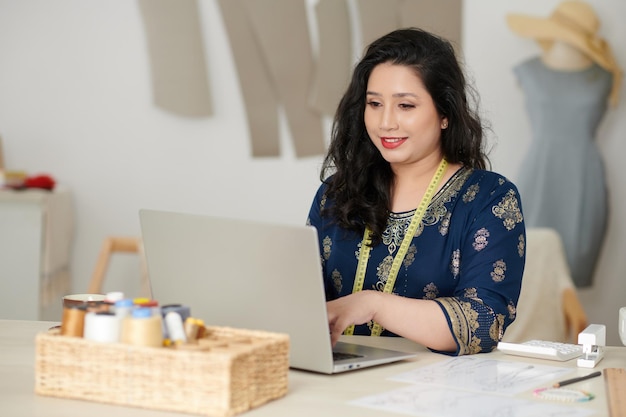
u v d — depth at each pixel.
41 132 4.65
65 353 1.42
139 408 1.37
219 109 4.60
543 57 4.43
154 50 4.52
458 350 1.83
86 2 4.59
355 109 2.22
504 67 4.51
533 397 1.47
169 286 1.79
